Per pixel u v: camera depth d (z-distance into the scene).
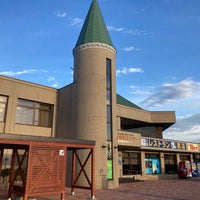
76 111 20.52
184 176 30.88
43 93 22.75
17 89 21.00
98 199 12.88
